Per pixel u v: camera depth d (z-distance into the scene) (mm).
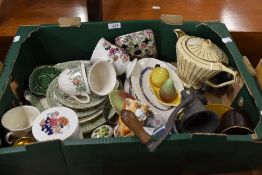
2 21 928
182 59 766
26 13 963
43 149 562
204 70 739
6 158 562
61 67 864
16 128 716
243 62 747
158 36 904
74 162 613
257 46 956
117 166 639
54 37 866
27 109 745
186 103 638
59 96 760
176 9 984
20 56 798
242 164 673
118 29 866
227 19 948
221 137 574
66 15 959
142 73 835
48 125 633
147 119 692
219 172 701
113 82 771
